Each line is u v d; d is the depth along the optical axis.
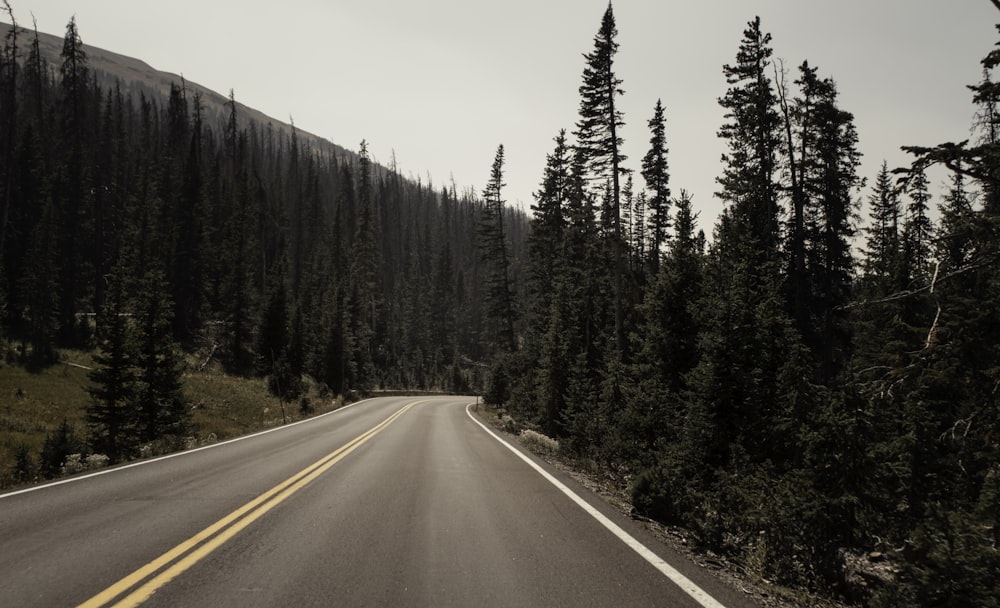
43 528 5.80
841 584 5.43
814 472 6.45
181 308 65.12
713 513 6.86
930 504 5.12
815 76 25.00
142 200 72.50
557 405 23.41
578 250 38.00
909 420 8.08
